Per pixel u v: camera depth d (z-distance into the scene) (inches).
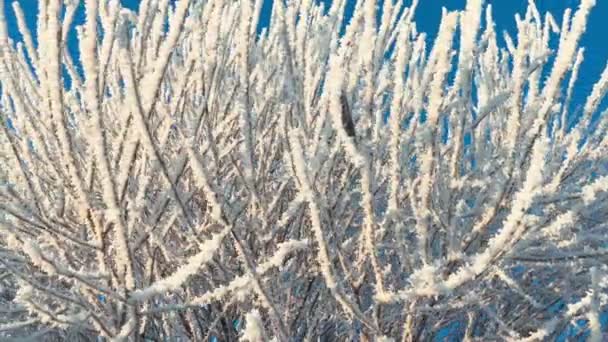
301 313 84.7
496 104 65.6
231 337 91.6
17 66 79.0
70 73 76.5
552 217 61.2
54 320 57.0
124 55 47.6
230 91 84.6
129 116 57.0
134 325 58.8
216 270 82.4
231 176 89.3
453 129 76.7
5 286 93.6
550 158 81.3
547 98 55.0
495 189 65.1
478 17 58.8
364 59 60.2
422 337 84.0
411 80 86.3
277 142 86.2
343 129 51.3
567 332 94.2
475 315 89.7
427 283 57.1
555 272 91.4
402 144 69.4
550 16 90.2
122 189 54.3
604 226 74.5
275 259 57.8
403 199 74.5
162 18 65.4
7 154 70.9
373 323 62.4
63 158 62.1
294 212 71.1
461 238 67.1
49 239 66.5
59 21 47.2
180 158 63.2
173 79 88.7
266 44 98.1
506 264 68.2
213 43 66.1
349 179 72.6
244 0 58.1
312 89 77.8
